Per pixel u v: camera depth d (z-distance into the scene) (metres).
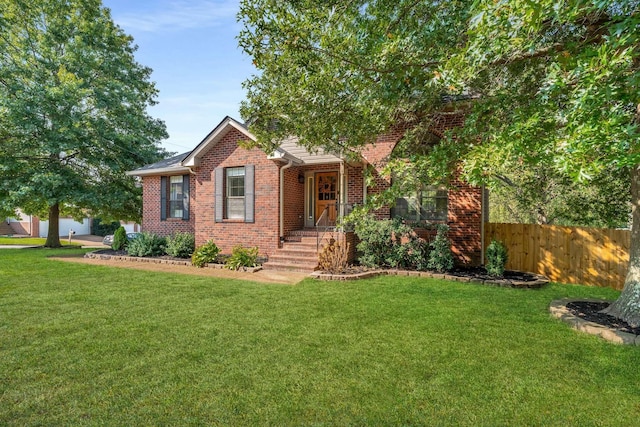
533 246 9.34
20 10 16.22
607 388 3.31
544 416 2.87
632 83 3.12
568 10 3.15
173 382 3.38
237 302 6.36
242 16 5.13
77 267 10.43
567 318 5.23
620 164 2.92
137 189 18.45
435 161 5.13
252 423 2.75
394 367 3.71
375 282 8.19
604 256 8.31
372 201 5.95
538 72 5.47
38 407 2.94
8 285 7.78
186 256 12.46
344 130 6.54
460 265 9.90
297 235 11.85
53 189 15.20
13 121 14.39
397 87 5.18
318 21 5.20
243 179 12.12
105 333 4.70
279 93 6.39
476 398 3.12
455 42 5.10
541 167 10.05
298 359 3.91
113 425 2.72
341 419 2.80
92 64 16.88
